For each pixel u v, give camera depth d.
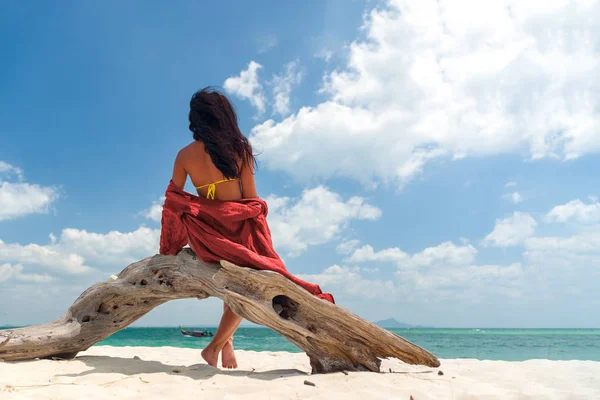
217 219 3.98
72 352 4.49
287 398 2.84
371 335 3.83
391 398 2.85
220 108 4.03
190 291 4.29
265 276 3.81
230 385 3.10
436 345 23.00
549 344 23.61
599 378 3.77
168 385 3.07
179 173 4.18
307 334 3.85
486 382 3.51
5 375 3.36
